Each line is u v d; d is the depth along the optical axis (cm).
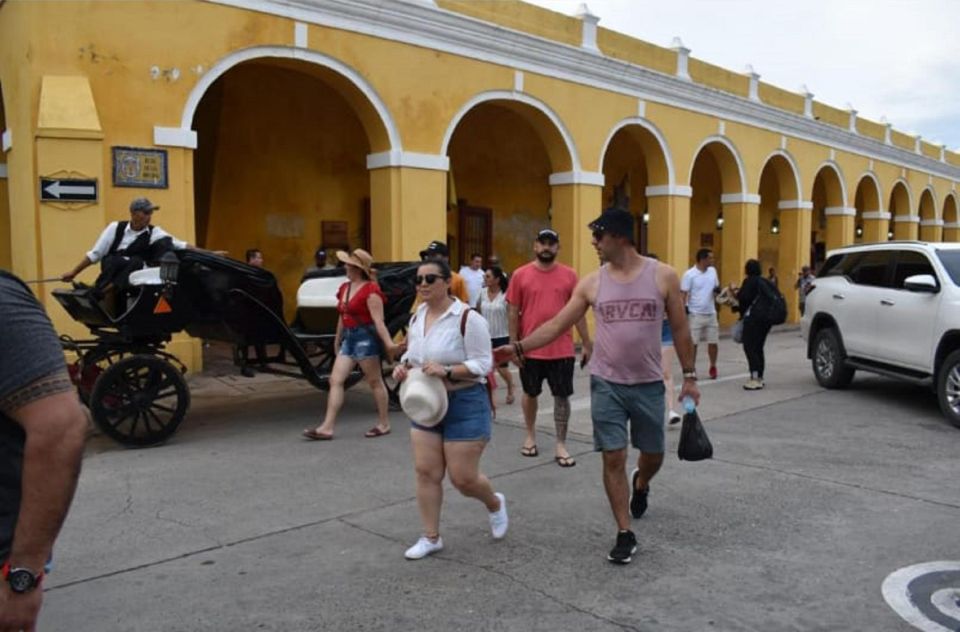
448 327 467
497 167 1864
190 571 456
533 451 721
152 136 1019
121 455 714
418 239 1298
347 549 490
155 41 1015
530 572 454
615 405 465
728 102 1961
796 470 666
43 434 201
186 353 1097
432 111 1310
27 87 969
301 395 1004
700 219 2470
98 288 745
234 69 1371
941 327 862
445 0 1329
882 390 1068
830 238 2581
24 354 202
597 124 1612
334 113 1528
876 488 614
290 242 1489
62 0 957
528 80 1468
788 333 2008
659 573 451
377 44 1230
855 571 453
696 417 480
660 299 463
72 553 482
